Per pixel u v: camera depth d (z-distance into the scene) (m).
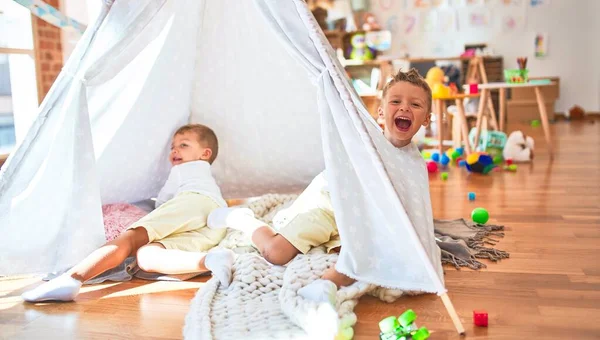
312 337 1.31
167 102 2.35
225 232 2.15
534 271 1.80
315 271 1.60
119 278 1.83
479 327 1.41
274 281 1.66
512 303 1.55
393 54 7.28
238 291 1.61
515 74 4.17
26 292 1.66
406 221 1.38
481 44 7.18
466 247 1.96
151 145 2.36
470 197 2.85
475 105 5.09
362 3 7.20
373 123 1.66
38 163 1.84
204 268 1.76
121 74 2.08
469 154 3.98
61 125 1.83
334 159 1.62
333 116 1.60
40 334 1.43
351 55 6.62
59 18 2.55
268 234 1.85
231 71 2.42
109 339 1.39
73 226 1.84
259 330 1.37
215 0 2.22
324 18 6.82
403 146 1.80
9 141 3.35
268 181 2.70
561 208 2.63
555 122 6.84
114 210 2.24
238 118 2.53
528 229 2.28
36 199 1.85
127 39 1.83
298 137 2.56
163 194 2.29
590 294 1.60
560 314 1.47
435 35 7.20
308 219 1.84
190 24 2.24
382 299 1.58
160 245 1.91
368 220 1.62
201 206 2.11
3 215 1.82
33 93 3.19
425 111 1.78
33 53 3.16
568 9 7.14
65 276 1.67
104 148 2.20
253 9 2.22
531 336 1.35
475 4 7.13
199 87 2.45
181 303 1.62
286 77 2.39
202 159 2.34
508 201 2.80
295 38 1.61
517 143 4.03
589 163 3.87
